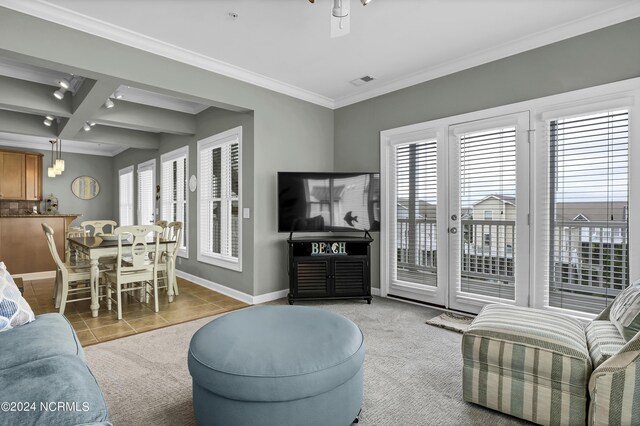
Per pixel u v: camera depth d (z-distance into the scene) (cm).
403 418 178
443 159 363
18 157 722
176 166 580
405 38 305
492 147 330
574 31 279
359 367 166
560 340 168
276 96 417
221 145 462
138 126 473
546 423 166
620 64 261
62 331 169
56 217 570
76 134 545
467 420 176
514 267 316
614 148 267
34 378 118
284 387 142
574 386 159
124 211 798
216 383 146
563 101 287
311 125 455
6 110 488
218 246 485
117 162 836
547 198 297
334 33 240
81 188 826
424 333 297
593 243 277
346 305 383
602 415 150
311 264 389
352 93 445
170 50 322
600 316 213
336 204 404
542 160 299
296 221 398
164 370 230
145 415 180
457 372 227
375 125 429
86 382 122
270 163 412
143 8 260
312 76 392
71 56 272
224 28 289
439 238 367
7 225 527
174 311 367
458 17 271
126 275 346
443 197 363
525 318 196
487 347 182
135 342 279
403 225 404
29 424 96
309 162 453
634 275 255
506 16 270
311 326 183
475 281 343
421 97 383
